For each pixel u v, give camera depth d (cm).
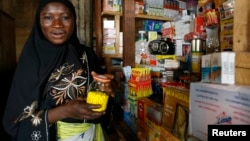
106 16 234
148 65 162
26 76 96
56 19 97
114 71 228
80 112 84
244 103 52
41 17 98
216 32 120
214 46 121
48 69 98
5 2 310
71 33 105
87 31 287
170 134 88
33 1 319
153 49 169
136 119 133
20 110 94
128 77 159
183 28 160
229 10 105
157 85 142
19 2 314
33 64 97
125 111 153
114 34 226
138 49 187
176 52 165
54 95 100
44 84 98
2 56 265
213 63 64
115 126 151
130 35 175
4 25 272
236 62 59
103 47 227
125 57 175
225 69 60
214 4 130
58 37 98
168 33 174
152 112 108
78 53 113
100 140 122
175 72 138
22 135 94
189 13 190
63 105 91
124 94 156
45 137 94
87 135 108
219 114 59
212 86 61
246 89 52
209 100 63
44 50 100
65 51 104
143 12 215
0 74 258
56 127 102
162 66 154
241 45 61
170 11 227
